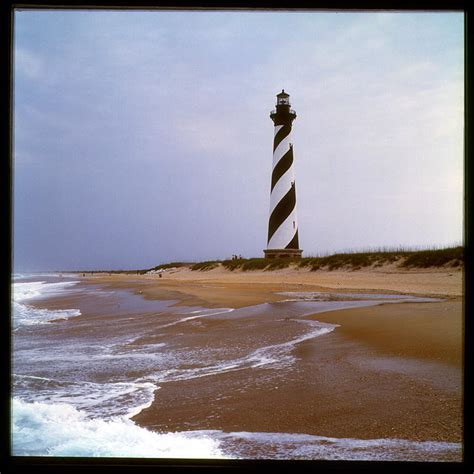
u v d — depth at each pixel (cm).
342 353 721
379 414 454
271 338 889
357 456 368
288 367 659
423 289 1756
